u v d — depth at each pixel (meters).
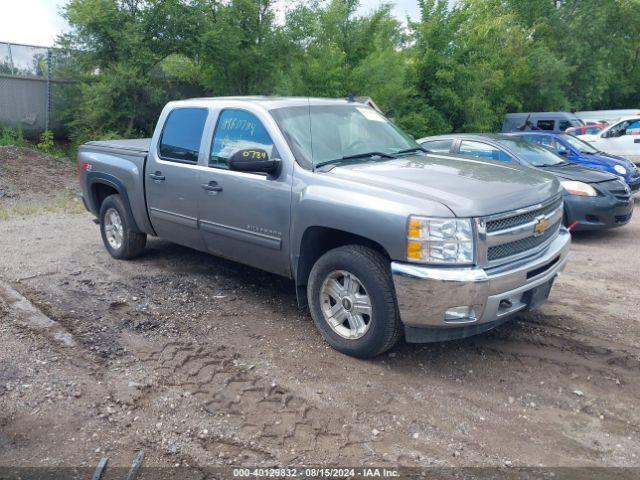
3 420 3.63
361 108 5.78
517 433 3.57
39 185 12.68
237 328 5.02
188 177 5.62
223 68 17.23
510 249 4.16
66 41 15.48
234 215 5.19
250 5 16.34
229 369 4.30
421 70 20.95
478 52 21.64
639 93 34.22
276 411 3.77
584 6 28.70
